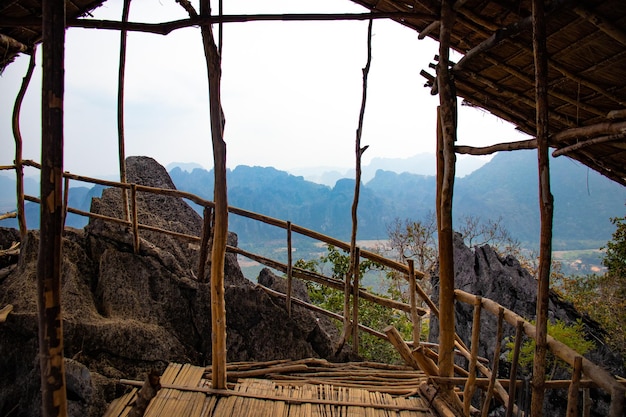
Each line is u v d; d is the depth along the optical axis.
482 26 3.32
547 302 2.51
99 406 3.31
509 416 2.81
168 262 4.96
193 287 4.86
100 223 5.05
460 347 4.34
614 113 3.02
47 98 1.83
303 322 5.25
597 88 3.26
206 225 4.94
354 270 5.07
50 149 1.83
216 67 3.40
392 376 4.21
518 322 2.77
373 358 8.35
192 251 5.63
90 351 3.80
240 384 3.69
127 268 4.78
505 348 6.29
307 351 5.14
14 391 3.30
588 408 2.38
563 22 2.86
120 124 5.33
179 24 3.28
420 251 14.39
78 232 5.18
